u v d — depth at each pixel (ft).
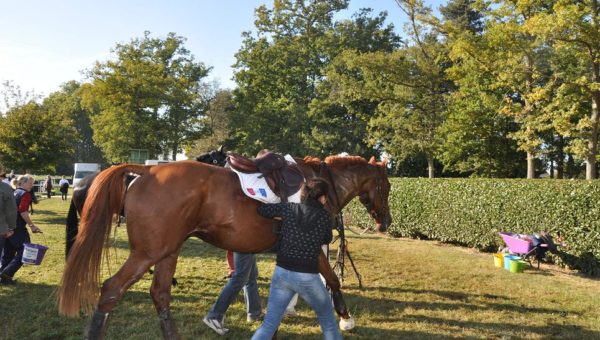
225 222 12.48
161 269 12.19
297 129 106.11
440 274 24.49
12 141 64.64
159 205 11.73
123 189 12.17
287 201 13.17
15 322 15.29
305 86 115.96
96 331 11.00
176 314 16.71
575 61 48.44
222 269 25.08
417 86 67.15
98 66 113.19
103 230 11.78
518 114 48.03
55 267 24.03
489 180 32.53
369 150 102.22
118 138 116.47
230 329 15.26
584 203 25.16
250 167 13.08
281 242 10.82
